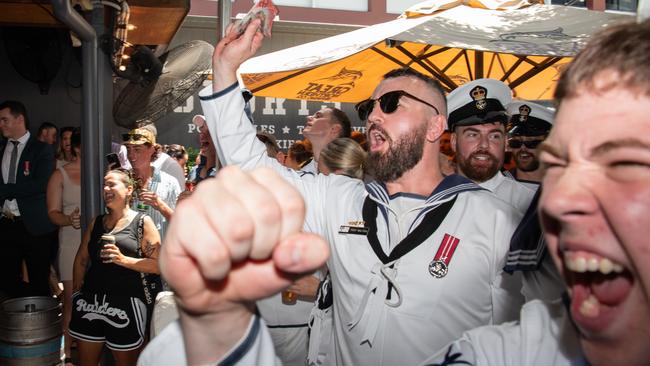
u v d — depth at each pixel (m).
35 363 3.51
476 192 2.03
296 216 0.52
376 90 2.21
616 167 0.62
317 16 12.35
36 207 5.32
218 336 0.64
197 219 0.49
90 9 4.07
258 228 0.50
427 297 1.89
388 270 1.93
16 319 3.47
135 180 4.50
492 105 2.98
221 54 2.16
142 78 4.56
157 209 4.25
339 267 2.05
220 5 3.58
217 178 0.53
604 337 0.68
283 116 10.93
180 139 10.57
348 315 2.00
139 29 5.98
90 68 3.84
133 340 3.71
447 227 1.95
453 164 3.65
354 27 11.85
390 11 12.71
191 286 0.56
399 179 2.13
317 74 5.43
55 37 6.95
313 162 4.57
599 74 0.64
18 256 5.34
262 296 0.58
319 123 4.49
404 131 2.08
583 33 3.89
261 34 2.15
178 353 0.75
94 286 3.73
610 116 0.62
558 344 0.88
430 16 4.02
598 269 0.66
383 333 1.91
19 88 8.24
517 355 0.91
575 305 0.71
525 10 4.27
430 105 2.11
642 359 0.66
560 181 0.65
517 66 5.28
